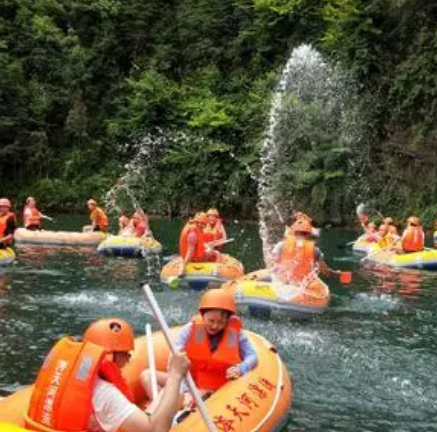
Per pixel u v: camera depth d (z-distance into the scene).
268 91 32.81
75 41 36.38
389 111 29.22
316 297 10.58
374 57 29.39
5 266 15.02
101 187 32.84
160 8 38.09
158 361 6.33
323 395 7.09
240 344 6.07
